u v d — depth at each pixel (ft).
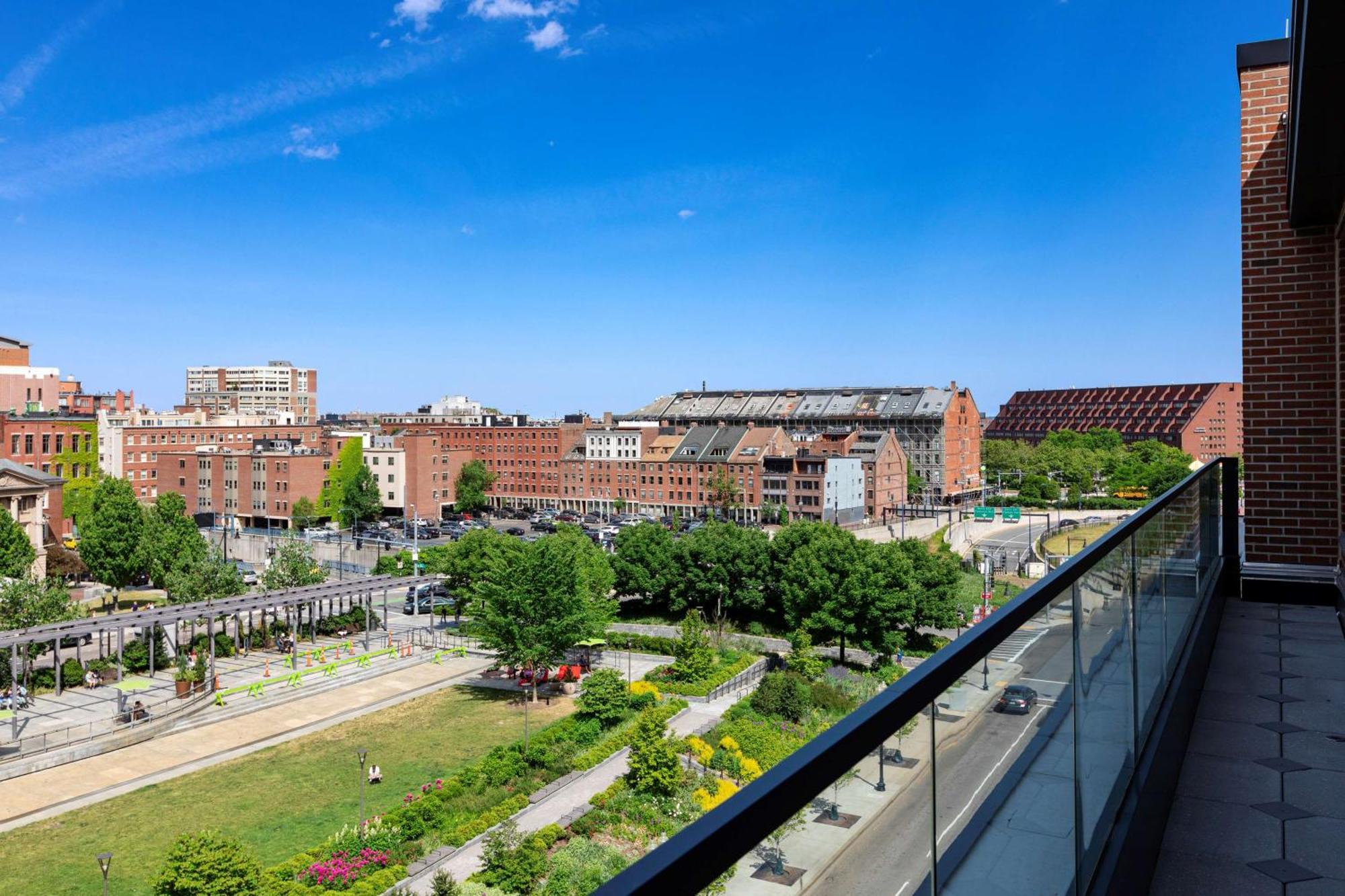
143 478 426.51
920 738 9.46
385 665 191.72
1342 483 39.86
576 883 90.53
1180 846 20.33
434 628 228.84
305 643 210.38
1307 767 23.85
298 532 377.30
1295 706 28.50
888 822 8.70
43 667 174.60
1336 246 41.93
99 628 155.53
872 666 191.11
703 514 428.97
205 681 166.30
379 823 108.68
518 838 99.81
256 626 220.43
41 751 132.36
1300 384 44.24
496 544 220.64
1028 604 12.25
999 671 11.59
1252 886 18.56
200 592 197.36
